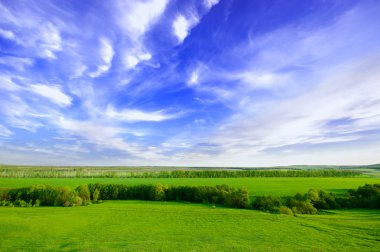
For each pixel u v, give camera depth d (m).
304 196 77.75
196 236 43.44
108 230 47.12
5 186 93.25
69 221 54.00
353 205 77.12
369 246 38.41
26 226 48.25
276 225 51.75
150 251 35.19
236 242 40.00
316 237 43.12
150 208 72.56
